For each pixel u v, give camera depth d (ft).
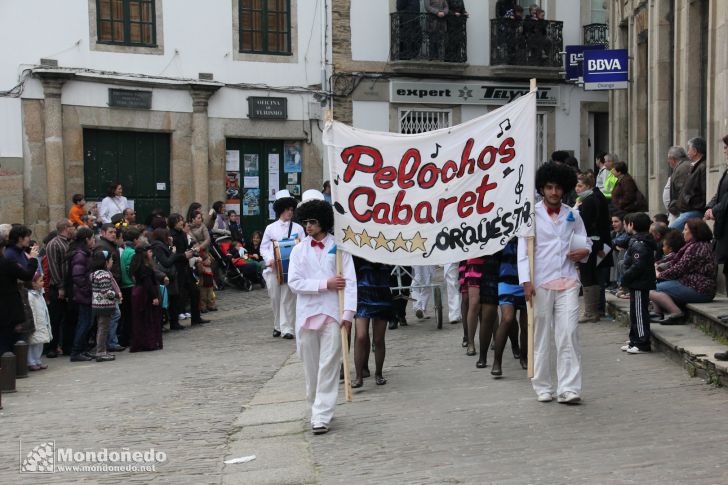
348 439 24.16
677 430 22.99
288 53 76.23
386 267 30.68
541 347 26.48
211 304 57.00
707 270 35.29
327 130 26.58
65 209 67.21
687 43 47.65
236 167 74.90
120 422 28.86
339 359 25.39
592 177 40.14
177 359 40.96
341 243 25.80
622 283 33.71
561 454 21.40
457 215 26.96
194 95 72.18
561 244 26.11
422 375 32.14
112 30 69.15
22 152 65.46
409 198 26.76
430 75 81.41
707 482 18.80
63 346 44.83
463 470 20.63
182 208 72.28
